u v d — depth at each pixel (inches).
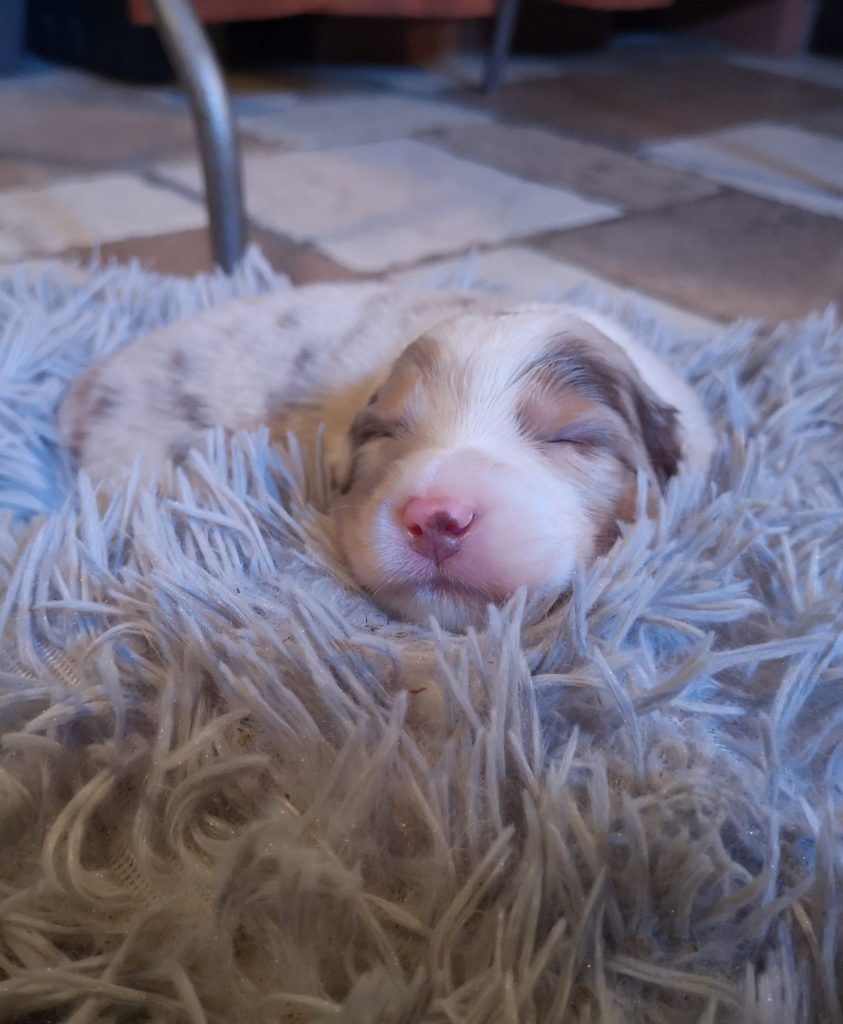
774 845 5.1
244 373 9.3
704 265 15.7
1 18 24.7
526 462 6.9
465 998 4.7
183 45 12.7
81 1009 4.7
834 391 10.4
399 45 29.3
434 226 16.8
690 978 4.8
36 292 12.1
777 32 34.5
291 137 21.3
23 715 6.1
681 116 25.1
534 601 6.5
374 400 7.9
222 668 5.8
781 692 6.0
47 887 5.2
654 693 5.7
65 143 20.1
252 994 4.8
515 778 5.4
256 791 5.6
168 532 7.4
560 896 4.9
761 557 7.1
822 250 16.6
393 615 6.9
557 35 32.4
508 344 7.5
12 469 8.7
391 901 5.2
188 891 5.2
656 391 8.4
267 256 15.1
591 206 18.2
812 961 5.0
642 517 6.9
